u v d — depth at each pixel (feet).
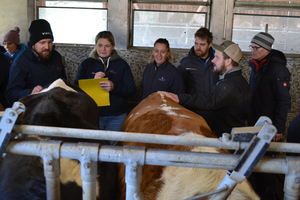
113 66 7.05
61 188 2.65
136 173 2.04
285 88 7.16
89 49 12.05
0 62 7.00
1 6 12.00
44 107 3.95
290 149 2.01
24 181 2.49
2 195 2.36
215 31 11.89
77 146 2.06
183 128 3.67
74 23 12.16
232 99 5.29
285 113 7.16
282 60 7.37
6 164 2.73
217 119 5.78
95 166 2.09
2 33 12.22
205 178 2.61
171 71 7.22
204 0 11.90
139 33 12.27
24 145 2.11
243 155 1.87
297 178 1.99
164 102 5.22
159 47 7.02
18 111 2.09
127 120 5.76
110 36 6.84
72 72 12.21
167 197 2.63
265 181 6.79
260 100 7.64
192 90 7.97
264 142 1.84
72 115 4.04
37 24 5.98
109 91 6.67
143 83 7.70
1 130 2.05
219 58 5.50
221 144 1.99
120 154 2.02
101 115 6.95
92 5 11.96
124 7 11.64
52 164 2.09
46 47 6.08
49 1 12.03
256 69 7.91
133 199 2.10
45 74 6.30
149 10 12.03
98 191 3.02
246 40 12.18
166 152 2.02
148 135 2.10
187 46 12.35
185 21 12.14
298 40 12.17
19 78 5.95
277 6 11.82
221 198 2.08
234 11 11.86
